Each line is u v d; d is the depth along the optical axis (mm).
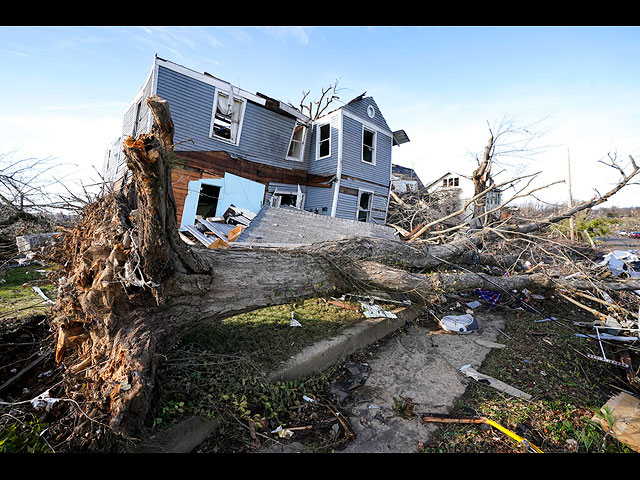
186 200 9883
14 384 2730
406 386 3418
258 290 3537
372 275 4613
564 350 4508
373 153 14648
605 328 5195
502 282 6066
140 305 2621
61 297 2889
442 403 3123
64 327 2723
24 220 6562
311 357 3467
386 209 15672
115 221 2805
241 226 8367
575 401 3275
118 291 2479
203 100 10328
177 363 2713
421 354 4188
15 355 3053
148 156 1918
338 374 3615
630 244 11703
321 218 9078
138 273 2449
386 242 5730
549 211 11047
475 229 9133
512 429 2760
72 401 2176
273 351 3502
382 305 5352
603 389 3672
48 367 2988
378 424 2797
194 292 2910
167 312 2719
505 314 5863
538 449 2516
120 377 2104
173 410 2393
